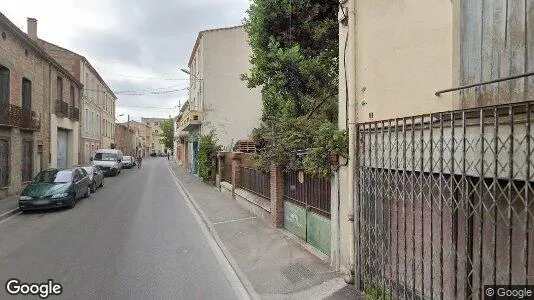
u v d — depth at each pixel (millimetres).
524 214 3139
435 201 4098
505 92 3764
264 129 11773
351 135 5629
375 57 5461
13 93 16359
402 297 4723
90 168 19375
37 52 19234
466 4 4285
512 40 3674
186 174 31609
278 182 9195
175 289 5809
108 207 13938
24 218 11852
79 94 29703
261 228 9531
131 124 89188
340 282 5719
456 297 3775
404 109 5133
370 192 5230
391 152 4816
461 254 3904
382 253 4945
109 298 5430
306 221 7723
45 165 20719
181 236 9336
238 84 26953
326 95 10398
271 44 9398
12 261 7172
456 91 4457
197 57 30984
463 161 3654
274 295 5496
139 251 7914
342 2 6047
